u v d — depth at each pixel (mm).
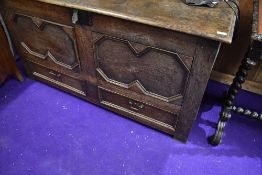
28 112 1413
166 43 889
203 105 1479
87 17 971
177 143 1271
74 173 1144
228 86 1616
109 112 1424
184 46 864
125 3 958
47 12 1081
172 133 1257
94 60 1141
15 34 1349
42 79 1546
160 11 907
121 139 1284
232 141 1292
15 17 1232
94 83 1271
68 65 1285
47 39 1230
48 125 1347
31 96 1511
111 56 1077
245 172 1158
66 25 1077
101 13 905
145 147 1251
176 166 1175
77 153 1220
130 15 874
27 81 1615
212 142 1252
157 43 908
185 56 892
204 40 812
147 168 1166
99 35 1020
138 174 1144
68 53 1217
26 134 1299
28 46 1371
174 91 1047
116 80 1174
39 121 1366
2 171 1140
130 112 1303
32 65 1496
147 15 879
